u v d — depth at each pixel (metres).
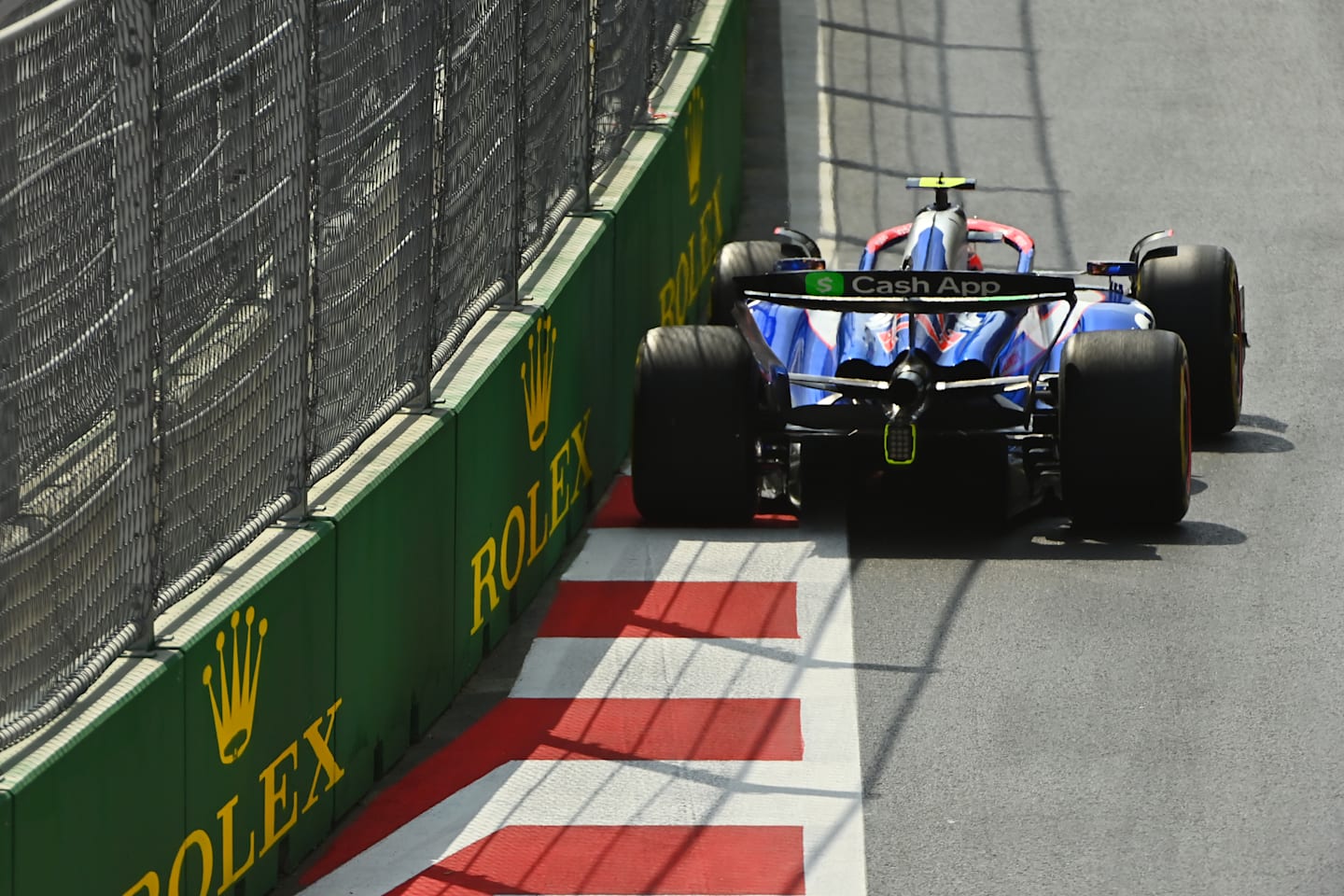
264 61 20.41
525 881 21.39
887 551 31.53
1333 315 45.31
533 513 30.19
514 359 29.08
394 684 24.25
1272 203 55.44
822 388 31.50
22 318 15.99
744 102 67.81
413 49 25.19
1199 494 33.91
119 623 17.97
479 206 28.61
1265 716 25.11
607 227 35.47
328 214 22.42
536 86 31.98
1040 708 25.48
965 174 59.75
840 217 56.44
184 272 18.89
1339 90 66.38
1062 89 67.88
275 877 21.05
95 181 17.09
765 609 29.27
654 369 32.25
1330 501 33.41
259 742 20.31
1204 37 72.50
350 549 22.53
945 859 21.67
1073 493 31.14
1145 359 30.72
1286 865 21.36
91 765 16.83
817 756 24.36
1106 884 21.03
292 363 21.52
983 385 30.64
